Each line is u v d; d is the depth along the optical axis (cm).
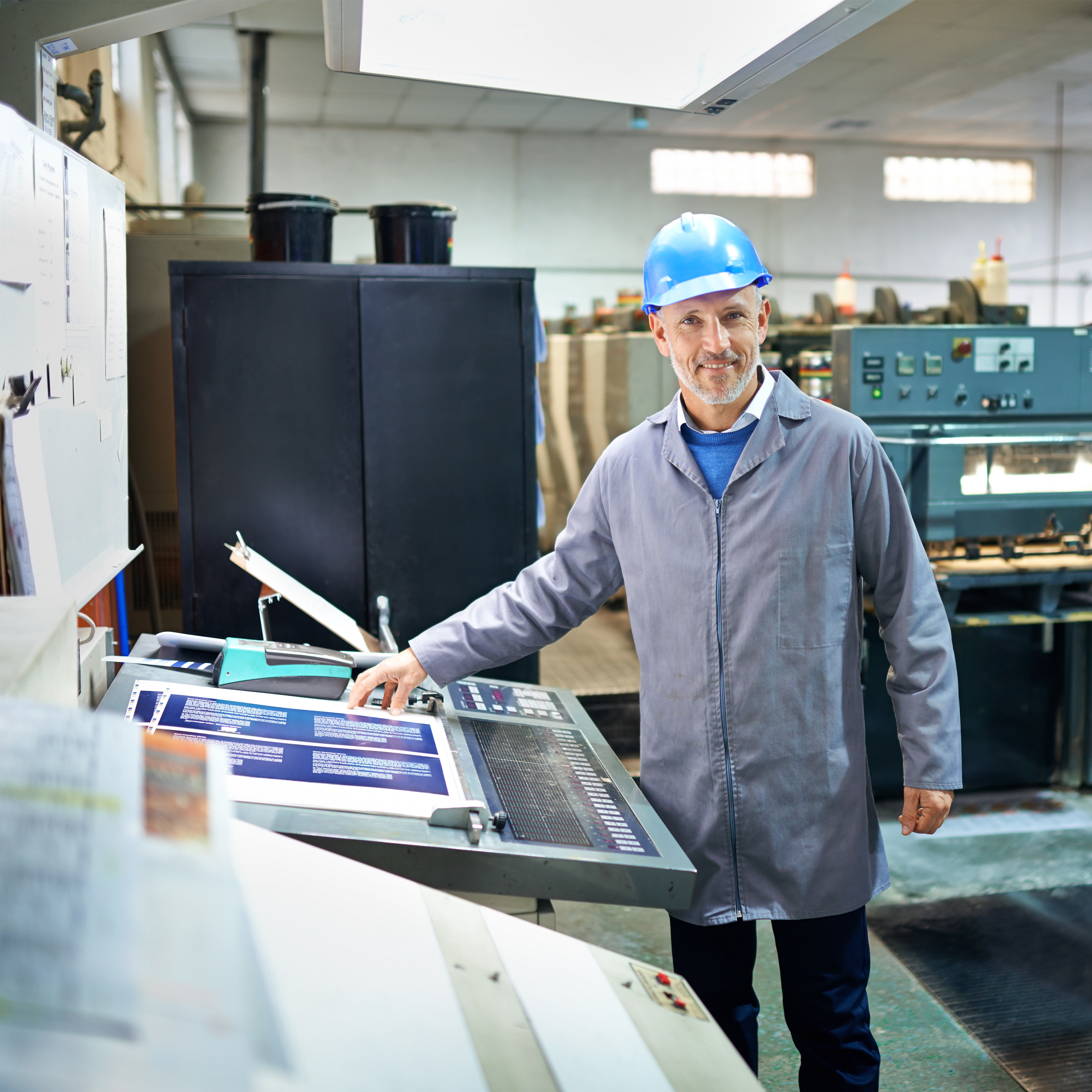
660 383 498
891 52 858
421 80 147
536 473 245
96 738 56
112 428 169
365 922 68
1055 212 1293
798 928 158
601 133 1178
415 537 240
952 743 153
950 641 156
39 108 163
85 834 47
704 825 156
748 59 139
